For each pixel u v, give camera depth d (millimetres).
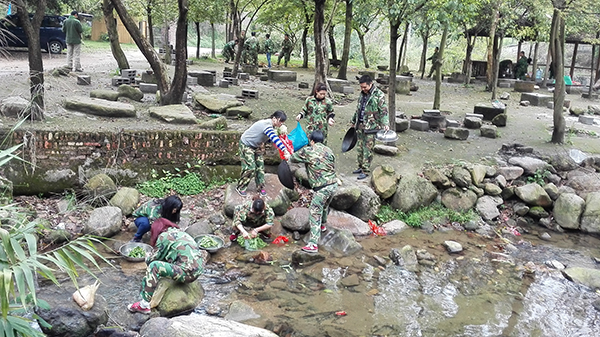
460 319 5090
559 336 4875
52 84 11453
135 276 5355
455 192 8188
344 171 8453
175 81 9922
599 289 5996
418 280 5926
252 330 4129
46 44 21016
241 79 17156
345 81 16969
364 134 8102
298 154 6312
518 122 12891
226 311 4848
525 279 6180
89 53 22938
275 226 6969
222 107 10375
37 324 4086
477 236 7531
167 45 20109
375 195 7664
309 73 22297
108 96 10062
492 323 5051
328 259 6285
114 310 4633
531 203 8266
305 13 22422
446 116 13375
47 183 6898
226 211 7012
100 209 6352
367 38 39688
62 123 7836
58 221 6355
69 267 3277
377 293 5508
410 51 42125
